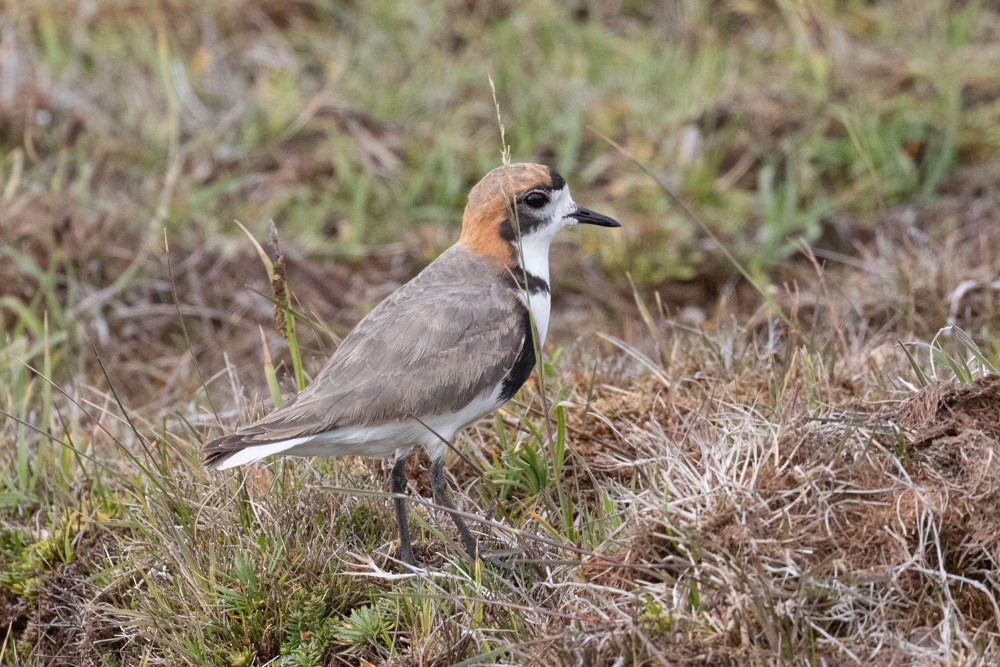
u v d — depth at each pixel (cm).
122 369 1463
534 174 1080
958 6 1942
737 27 1992
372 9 1966
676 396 1116
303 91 1872
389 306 1035
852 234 1620
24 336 1480
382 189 1700
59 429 1250
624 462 1034
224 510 1016
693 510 902
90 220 1590
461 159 1753
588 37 1938
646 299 1573
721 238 1616
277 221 1664
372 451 1007
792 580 846
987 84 1794
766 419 1005
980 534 854
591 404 1135
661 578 861
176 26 1948
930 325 1320
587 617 854
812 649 803
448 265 1072
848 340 1312
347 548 1006
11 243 1554
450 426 1013
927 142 1730
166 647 937
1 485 1151
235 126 1791
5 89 1781
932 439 916
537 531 991
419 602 929
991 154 1711
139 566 996
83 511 1083
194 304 1543
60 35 1906
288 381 1255
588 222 1105
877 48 1900
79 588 1038
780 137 1758
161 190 1661
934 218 1623
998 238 1530
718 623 834
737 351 1202
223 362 1475
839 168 1725
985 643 801
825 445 937
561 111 1812
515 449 1073
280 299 1086
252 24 1969
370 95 1844
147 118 1767
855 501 894
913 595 851
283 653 930
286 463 1058
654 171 1705
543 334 1081
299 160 1742
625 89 1842
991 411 932
